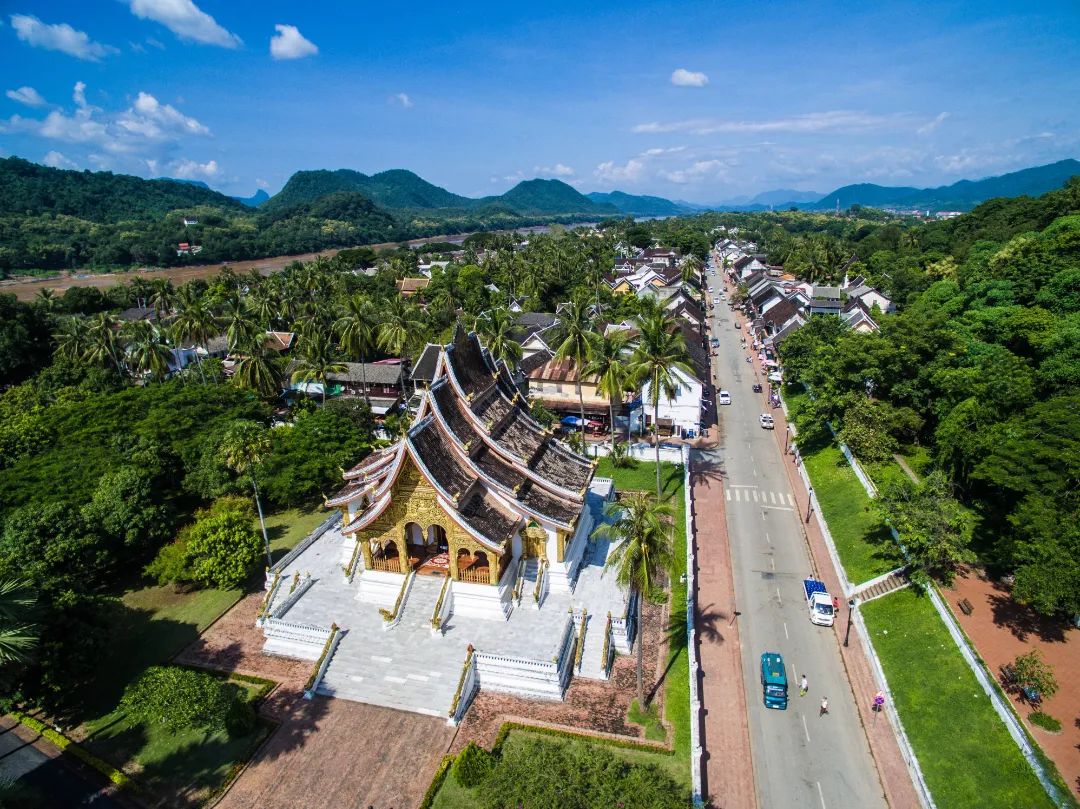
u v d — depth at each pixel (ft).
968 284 336.49
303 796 115.55
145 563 191.21
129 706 124.77
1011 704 125.70
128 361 357.82
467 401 166.91
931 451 227.81
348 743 126.72
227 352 426.51
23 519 161.17
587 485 183.01
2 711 127.85
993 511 176.45
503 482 161.99
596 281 554.46
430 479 145.48
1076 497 141.49
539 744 103.81
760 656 153.17
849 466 235.61
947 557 152.46
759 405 332.60
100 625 138.62
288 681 143.64
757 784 119.65
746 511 224.33
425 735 128.06
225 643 157.38
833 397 250.98
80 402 263.49
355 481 191.52
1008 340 252.83
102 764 121.60
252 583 181.57
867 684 143.95
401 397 351.87
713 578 184.65
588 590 166.40
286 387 350.43
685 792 112.06
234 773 119.34
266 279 615.16
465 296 508.53
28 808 112.27
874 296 439.22
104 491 186.50
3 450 224.33
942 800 114.42
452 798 113.29
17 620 108.78
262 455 187.42
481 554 164.55
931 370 234.79
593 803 89.61
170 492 218.59
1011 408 191.52
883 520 183.21
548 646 144.97
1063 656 136.56
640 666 129.80
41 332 400.47
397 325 343.87
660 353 223.10
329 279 567.18
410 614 155.12
